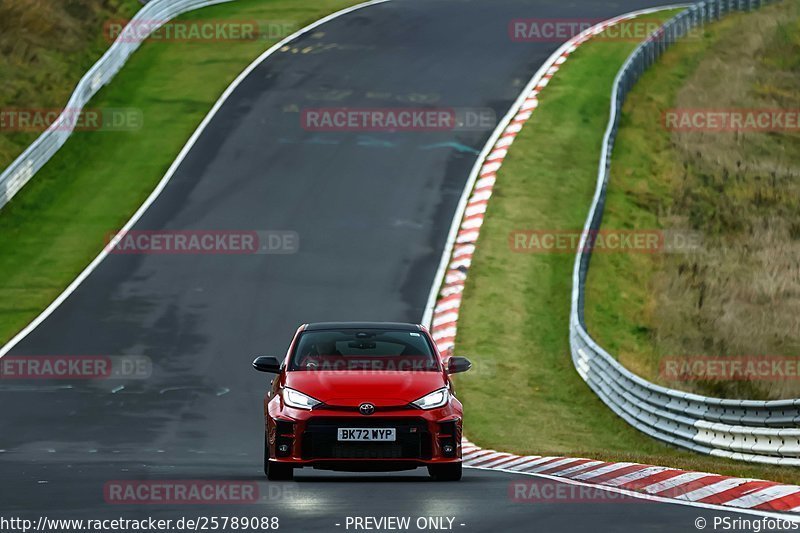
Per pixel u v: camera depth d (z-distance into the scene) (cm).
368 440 4588
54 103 16262
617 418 8738
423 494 4119
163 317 10362
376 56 18025
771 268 12725
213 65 17400
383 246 12188
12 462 5888
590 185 14412
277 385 4916
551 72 17812
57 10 18512
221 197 13375
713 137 16825
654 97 17812
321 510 3641
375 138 15100
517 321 10812
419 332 5203
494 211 13175
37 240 12544
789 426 5978
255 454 6975
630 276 12338
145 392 8700
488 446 7900
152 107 15988
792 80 19188
